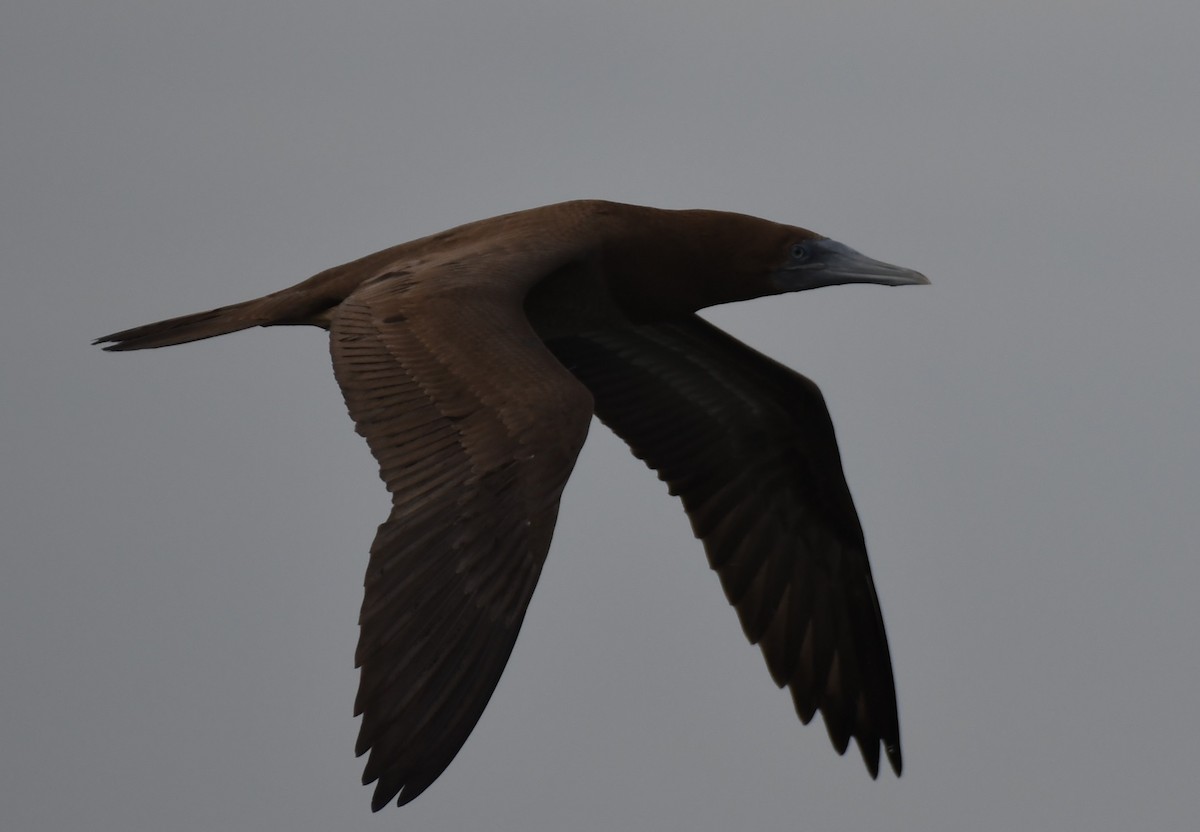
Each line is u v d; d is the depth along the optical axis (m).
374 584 10.58
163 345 14.57
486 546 10.71
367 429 11.59
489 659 10.42
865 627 16.55
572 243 14.33
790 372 15.95
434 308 12.35
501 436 11.17
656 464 16.47
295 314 14.16
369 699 10.16
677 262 15.18
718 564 16.48
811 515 16.58
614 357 16.16
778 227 15.58
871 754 16.50
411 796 10.00
